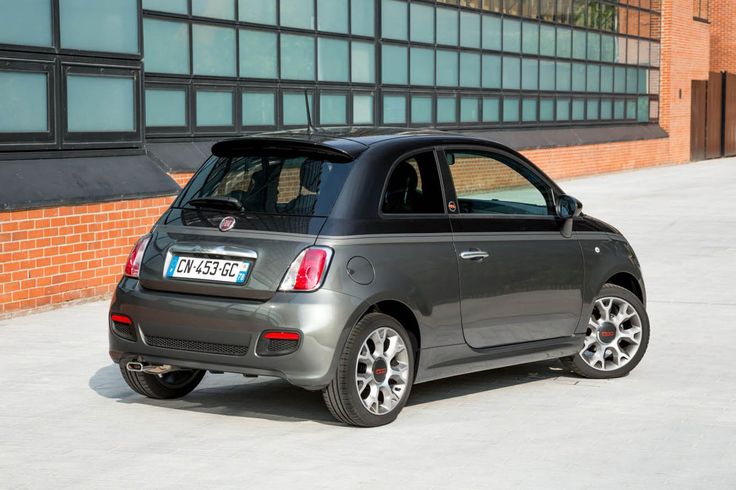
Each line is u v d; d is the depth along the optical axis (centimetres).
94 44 1641
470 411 964
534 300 1020
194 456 820
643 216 2817
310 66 2525
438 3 3209
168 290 913
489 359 991
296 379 863
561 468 792
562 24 4147
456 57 3353
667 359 1195
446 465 798
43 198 1473
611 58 4653
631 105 4925
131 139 1719
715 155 6006
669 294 1647
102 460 810
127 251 1641
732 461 814
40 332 1343
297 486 746
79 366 1152
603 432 895
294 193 910
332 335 861
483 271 973
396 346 910
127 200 1636
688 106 5547
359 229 891
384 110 2916
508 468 791
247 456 820
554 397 1020
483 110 3562
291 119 2450
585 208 3027
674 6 5259
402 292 905
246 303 873
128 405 984
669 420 936
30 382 1077
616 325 1109
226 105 2223
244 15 2262
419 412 959
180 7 2070
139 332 920
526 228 1021
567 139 4169
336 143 928
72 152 1605
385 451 834
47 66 1557
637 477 772
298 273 866
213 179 955
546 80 4038
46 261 1491
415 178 950
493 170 1016
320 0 2553
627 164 4812
